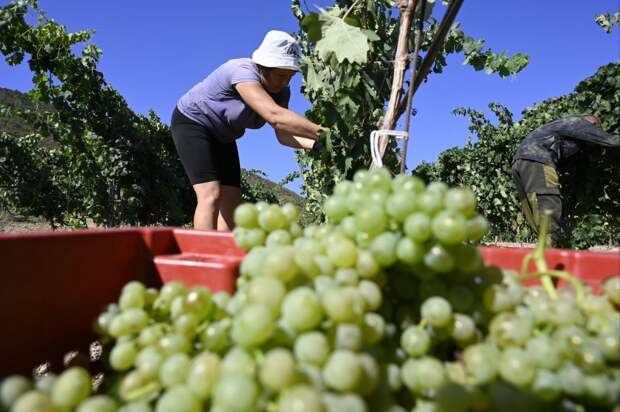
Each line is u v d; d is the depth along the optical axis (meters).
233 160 3.67
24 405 0.65
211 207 3.44
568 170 6.22
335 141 3.24
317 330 0.77
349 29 2.68
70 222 12.48
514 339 0.81
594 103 6.82
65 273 1.03
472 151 13.45
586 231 6.98
